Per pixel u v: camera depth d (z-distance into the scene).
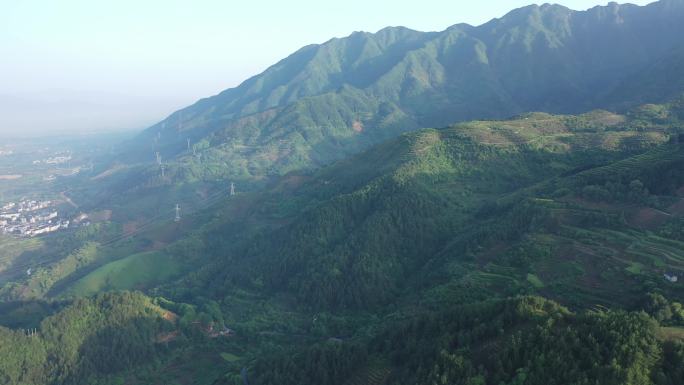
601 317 93.69
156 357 163.88
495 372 90.44
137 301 177.25
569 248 150.88
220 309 196.25
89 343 161.00
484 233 178.88
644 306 112.56
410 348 114.94
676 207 154.62
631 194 166.50
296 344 161.62
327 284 188.38
